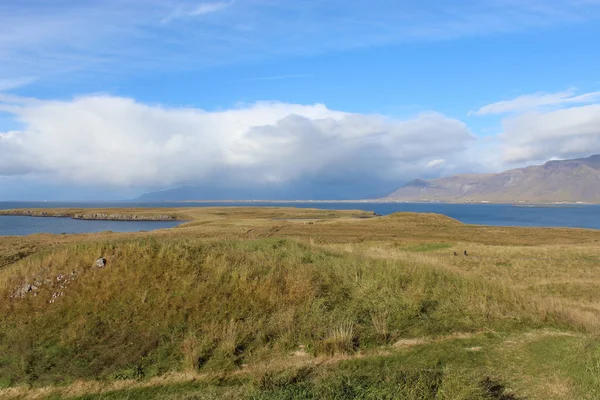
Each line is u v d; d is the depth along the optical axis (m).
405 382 6.88
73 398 7.18
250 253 14.84
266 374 7.52
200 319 9.97
